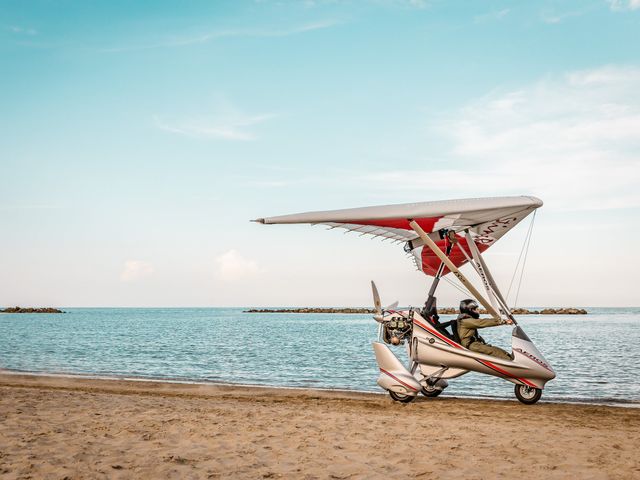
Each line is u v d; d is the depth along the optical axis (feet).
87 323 249.55
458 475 16.63
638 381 46.60
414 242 34.63
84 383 42.96
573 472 16.89
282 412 27.40
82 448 19.30
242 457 18.54
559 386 43.39
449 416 27.09
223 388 40.40
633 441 21.09
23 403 28.78
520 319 274.98
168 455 18.58
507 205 29.19
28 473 16.34
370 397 35.27
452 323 32.73
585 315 383.04
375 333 149.18
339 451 19.43
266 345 98.53
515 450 19.63
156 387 40.55
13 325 217.56
